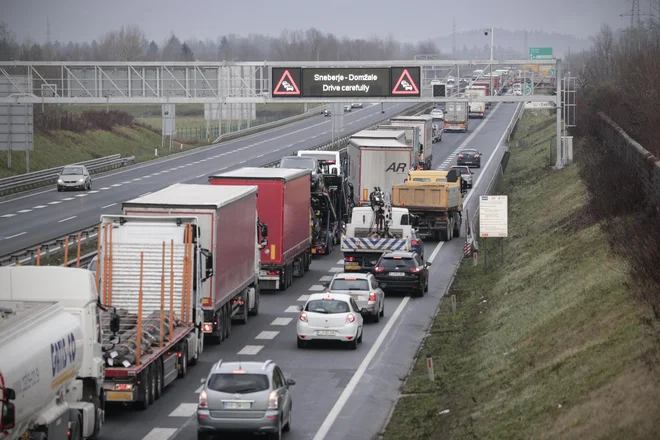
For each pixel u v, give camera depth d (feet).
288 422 141.79
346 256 297.74
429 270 316.19
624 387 118.93
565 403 124.98
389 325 229.66
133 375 145.59
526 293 223.10
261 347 203.51
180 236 177.47
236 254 215.31
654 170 231.71
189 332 178.70
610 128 411.75
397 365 187.83
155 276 175.52
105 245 175.01
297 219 289.53
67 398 124.88
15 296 130.93
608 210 257.34
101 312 164.14
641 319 142.51
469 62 498.69
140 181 548.72
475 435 127.54
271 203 266.77
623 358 130.93
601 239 229.45
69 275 131.44
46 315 118.73
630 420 107.96
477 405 143.95
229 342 208.33
